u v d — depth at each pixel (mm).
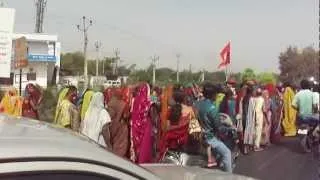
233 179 3406
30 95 11570
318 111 13805
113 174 2164
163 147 9102
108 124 8836
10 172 1926
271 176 10797
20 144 2053
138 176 2238
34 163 1983
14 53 14398
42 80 60219
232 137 11086
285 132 16922
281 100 16359
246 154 13523
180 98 9117
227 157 9500
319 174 10922
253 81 14703
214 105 9547
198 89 13305
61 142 2189
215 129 9492
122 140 8953
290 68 33469
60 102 10164
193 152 9289
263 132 14562
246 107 13891
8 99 11109
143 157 8906
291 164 12141
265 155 13367
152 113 9047
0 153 1950
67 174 2043
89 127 8875
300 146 14516
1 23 9281
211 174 3504
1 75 9320
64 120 9906
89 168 2102
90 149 2201
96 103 8898
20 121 2580
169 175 3359
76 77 68688
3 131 2234
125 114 8969
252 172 11109
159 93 13555
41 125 2570
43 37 60188
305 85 13977
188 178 3301
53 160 2029
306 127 13891
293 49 34656
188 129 9086
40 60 59844
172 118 9070
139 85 9578
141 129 8922
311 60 32562
